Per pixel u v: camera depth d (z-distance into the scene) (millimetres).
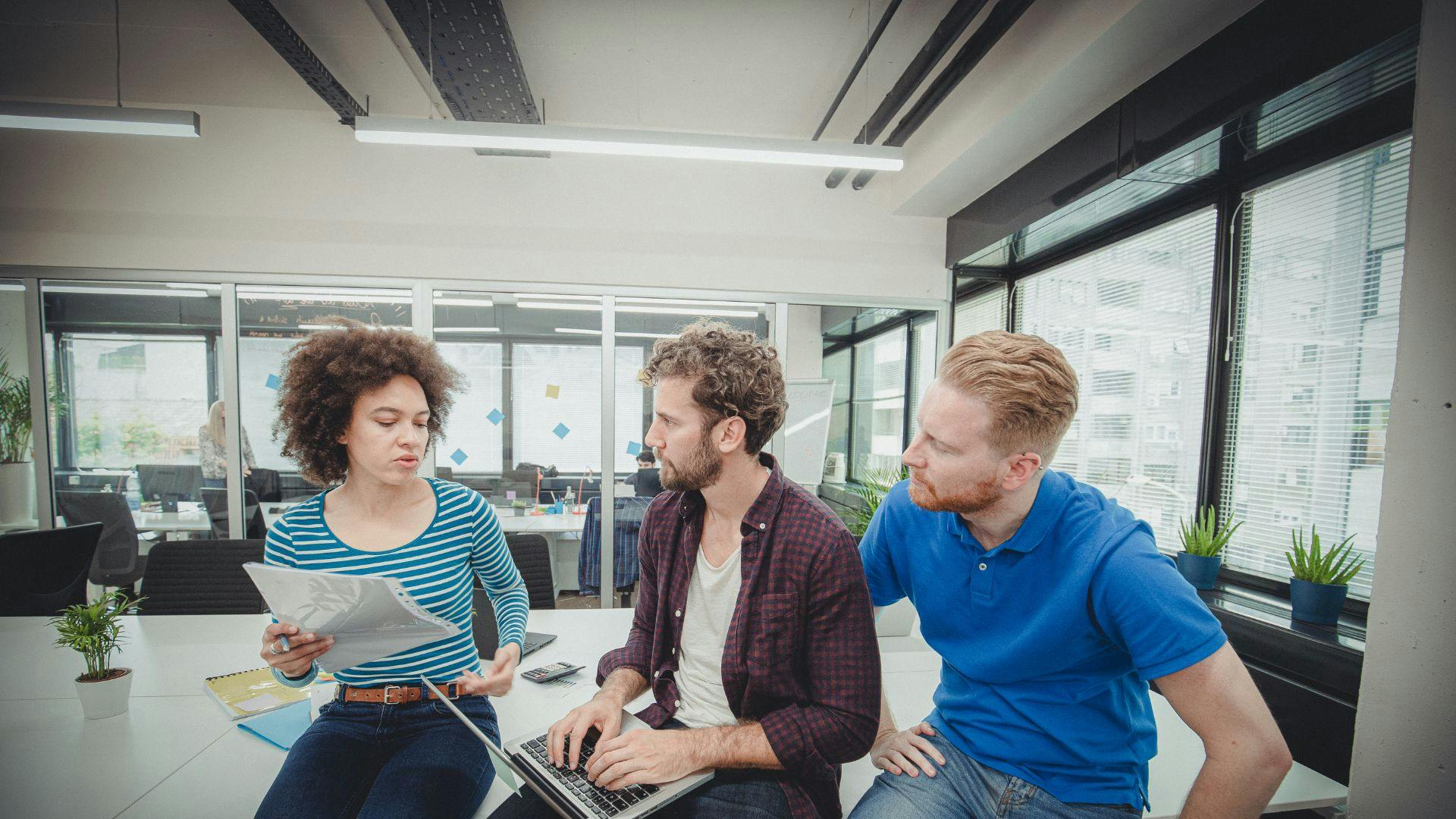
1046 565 932
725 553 986
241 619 1715
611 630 1657
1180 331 2277
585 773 842
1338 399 1740
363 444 1041
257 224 3018
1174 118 1855
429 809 834
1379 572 964
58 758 1049
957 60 2135
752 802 849
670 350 909
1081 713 949
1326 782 1204
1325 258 1773
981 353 875
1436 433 899
